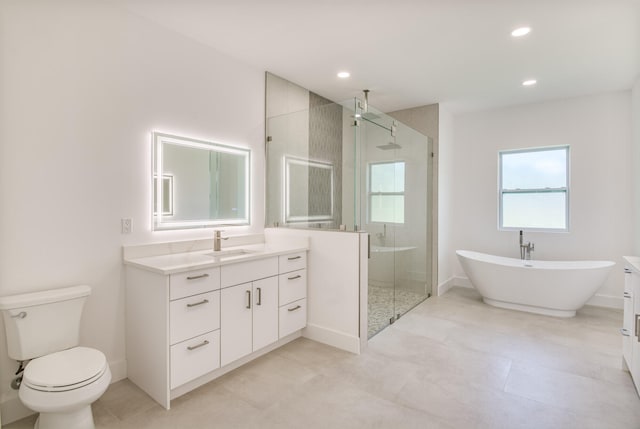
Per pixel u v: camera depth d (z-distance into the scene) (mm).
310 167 3156
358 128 2898
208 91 2896
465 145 4938
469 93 4051
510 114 4590
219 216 3018
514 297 3906
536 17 2393
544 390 2221
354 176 2867
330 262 2936
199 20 2494
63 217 2105
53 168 2061
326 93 4066
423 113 4578
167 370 2035
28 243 1979
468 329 3314
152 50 2512
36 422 1858
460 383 2309
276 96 3531
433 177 4547
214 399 2119
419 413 1977
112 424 1875
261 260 2623
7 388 1920
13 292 1930
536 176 4539
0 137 1869
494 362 2619
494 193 4727
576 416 1949
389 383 2307
